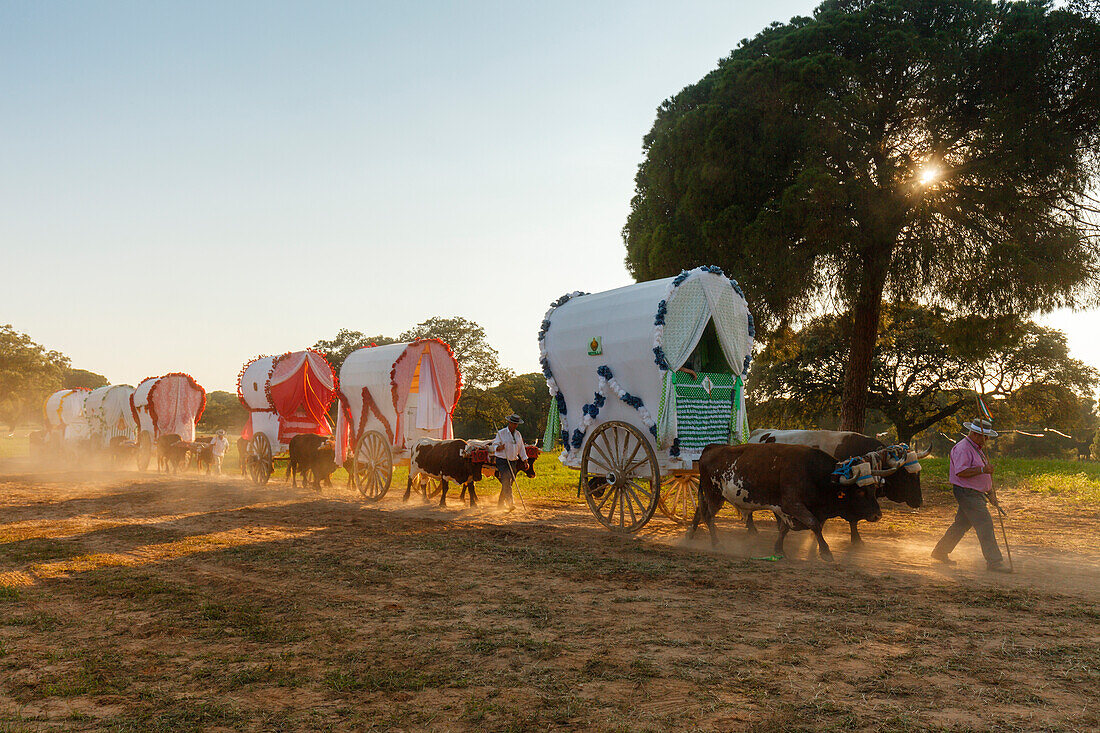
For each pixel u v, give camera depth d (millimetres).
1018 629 6613
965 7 24125
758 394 46812
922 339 44031
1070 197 23000
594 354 13445
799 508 9961
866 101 22562
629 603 7711
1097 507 16062
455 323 67750
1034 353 43125
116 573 9648
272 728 4652
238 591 8539
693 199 24578
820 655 5922
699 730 4527
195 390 28219
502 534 12484
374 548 11148
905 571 9297
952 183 23250
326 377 22469
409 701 5086
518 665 5797
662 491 14898
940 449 70375
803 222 22438
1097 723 4598
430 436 18500
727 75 24734
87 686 5422
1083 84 22172
